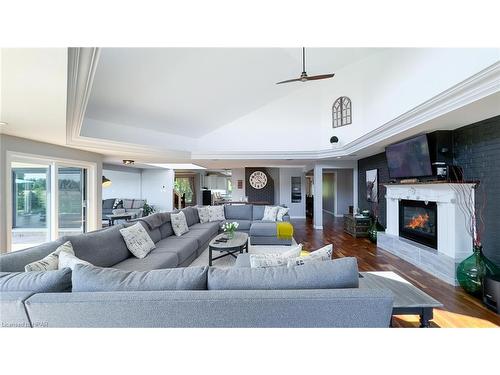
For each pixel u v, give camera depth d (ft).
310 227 25.84
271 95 22.90
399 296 6.52
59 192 14.42
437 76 10.44
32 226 13.24
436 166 12.37
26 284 4.59
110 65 11.71
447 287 10.11
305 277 4.79
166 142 21.75
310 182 42.52
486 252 10.52
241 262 9.32
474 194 10.90
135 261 9.75
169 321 4.28
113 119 16.99
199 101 18.57
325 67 20.61
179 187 43.88
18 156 11.54
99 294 4.35
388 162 16.30
